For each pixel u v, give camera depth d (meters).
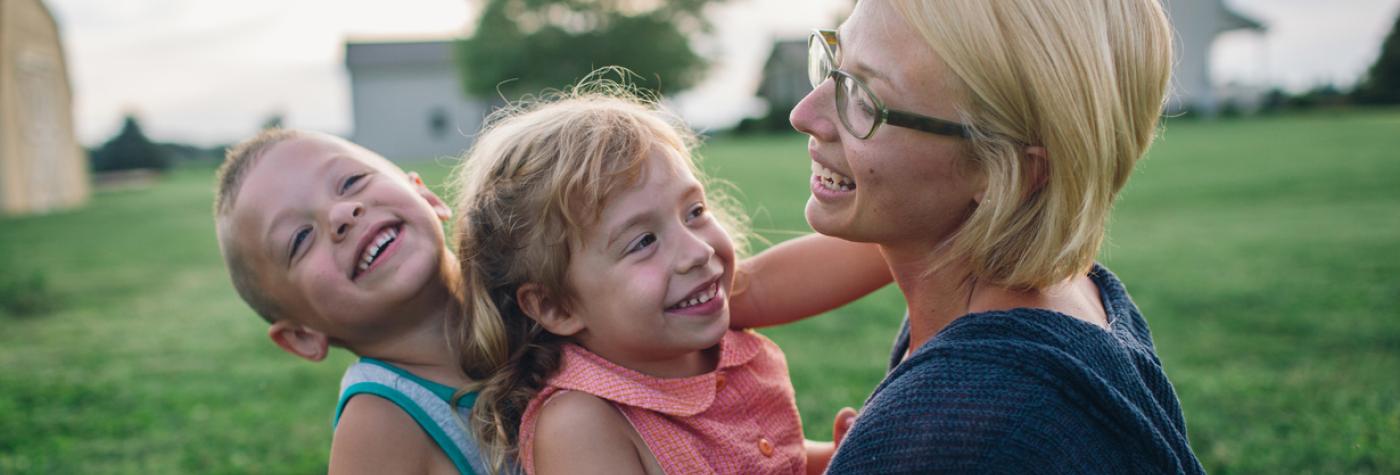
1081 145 1.02
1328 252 7.53
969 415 0.97
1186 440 1.15
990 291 1.16
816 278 1.53
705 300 1.32
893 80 1.08
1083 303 1.22
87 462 3.83
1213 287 6.45
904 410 1.01
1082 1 1.04
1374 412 3.74
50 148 22.58
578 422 1.25
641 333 1.29
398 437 1.35
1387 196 10.84
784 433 1.47
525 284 1.34
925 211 1.14
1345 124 24.34
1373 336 4.93
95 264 10.41
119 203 21.83
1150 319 5.63
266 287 1.46
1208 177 14.38
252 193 1.44
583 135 1.33
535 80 44.19
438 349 1.47
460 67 45.00
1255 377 4.32
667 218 1.30
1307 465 3.28
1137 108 1.10
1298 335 5.07
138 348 6.10
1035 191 1.08
